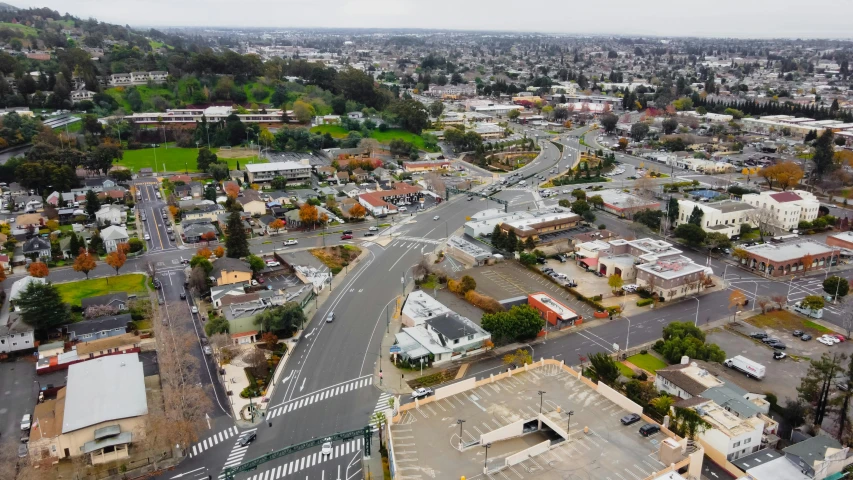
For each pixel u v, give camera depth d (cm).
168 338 13462
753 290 16562
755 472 8969
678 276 15925
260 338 13850
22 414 11044
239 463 9819
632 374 12306
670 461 8631
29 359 12975
